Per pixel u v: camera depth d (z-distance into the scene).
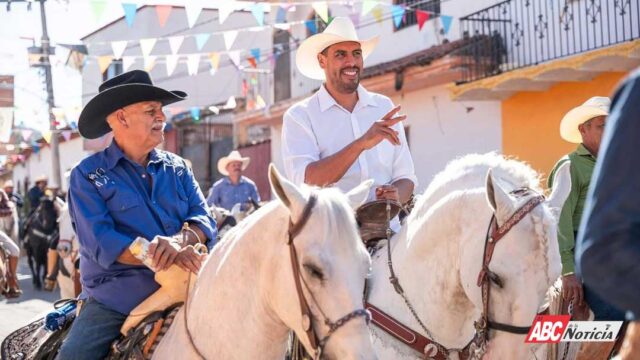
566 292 4.84
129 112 3.58
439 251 3.73
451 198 3.71
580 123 5.35
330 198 2.74
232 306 3.01
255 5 8.70
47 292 14.87
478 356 3.46
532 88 11.63
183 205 3.76
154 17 23.41
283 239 2.79
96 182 3.51
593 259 1.80
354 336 2.53
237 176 13.06
